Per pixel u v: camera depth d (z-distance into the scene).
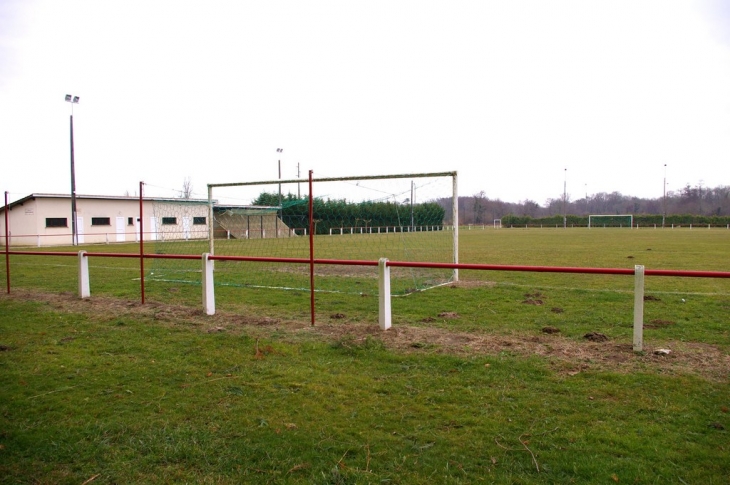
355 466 3.14
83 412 4.05
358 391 4.36
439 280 11.42
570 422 3.68
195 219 28.03
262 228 23.53
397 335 6.12
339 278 12.26
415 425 3.69
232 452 3.36
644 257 17.36
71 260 18.80
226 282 11.79
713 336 6.01
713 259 16.30
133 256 8.66
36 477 3.11
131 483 3.03
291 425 3.73
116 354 5.65
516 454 3.24
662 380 4.44
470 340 5.88
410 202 15.66
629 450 3.26
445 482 2.94
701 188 84.12
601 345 5.59
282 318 7.37
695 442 3.35
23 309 8.39
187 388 4.54
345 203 17.53
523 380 4.53
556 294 9.14
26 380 4.82
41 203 30.59
